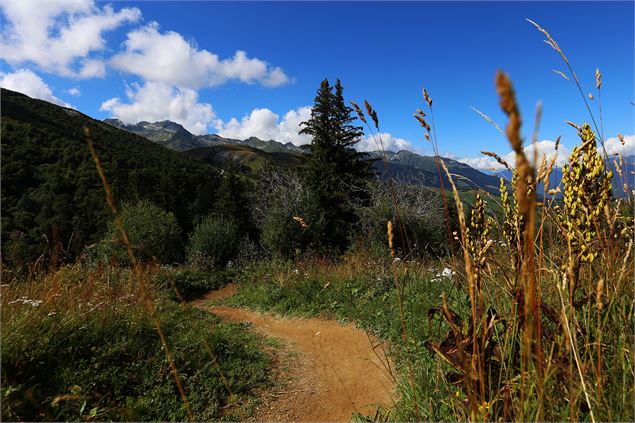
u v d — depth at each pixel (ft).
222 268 58.59
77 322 13.33
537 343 3.67
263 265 45.91
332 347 18.58
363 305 22.50
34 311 12.61
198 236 61.67
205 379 13.96
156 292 20.77
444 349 5.65
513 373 5.05
